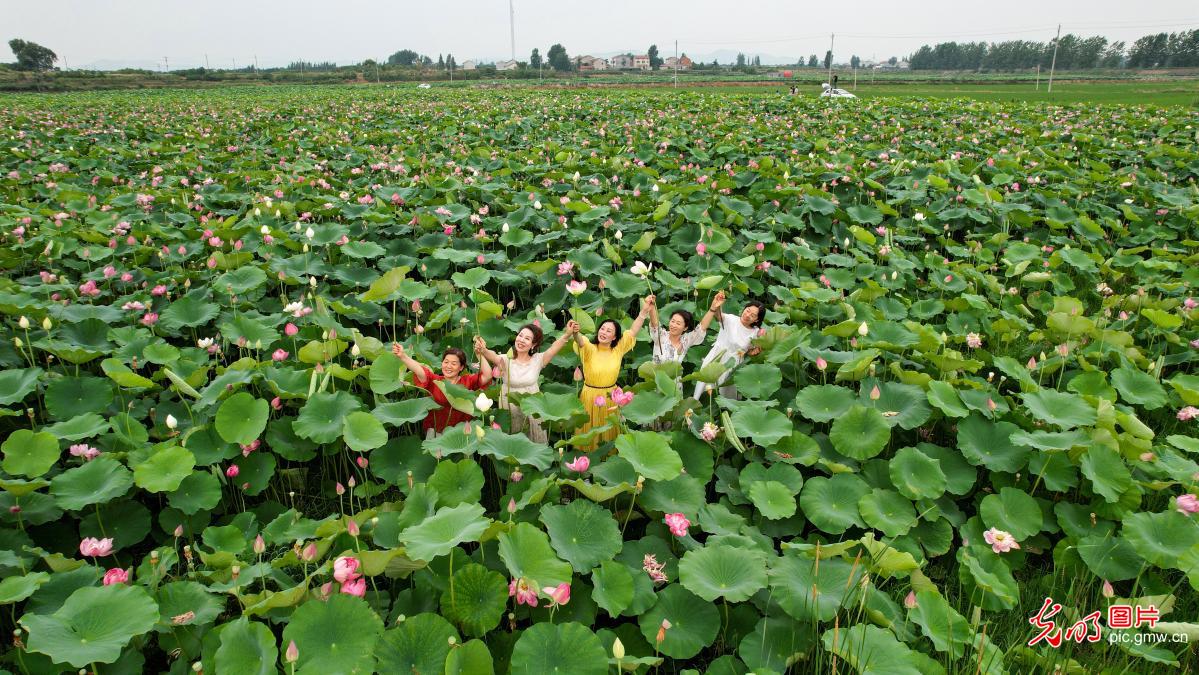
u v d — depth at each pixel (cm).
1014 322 653
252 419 444
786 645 327
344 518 371
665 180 1238
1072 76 10881
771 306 837
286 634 292
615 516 420
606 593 334
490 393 541
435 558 353
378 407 466
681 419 491
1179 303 712
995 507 420
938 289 823
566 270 664
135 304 626
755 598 350
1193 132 1831
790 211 1030
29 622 283
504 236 869
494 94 4109
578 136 1891
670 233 951
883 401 497
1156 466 436
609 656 320
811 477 450
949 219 1036
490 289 844
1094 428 451
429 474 440
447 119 2303
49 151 1645
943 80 8288
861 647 301
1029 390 505
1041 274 787
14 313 599
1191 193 1188
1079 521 421
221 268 774
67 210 1020
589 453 450
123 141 1930
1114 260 868
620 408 480
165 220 988
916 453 438
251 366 518
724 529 397
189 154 1561
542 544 338
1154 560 371
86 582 347
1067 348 550
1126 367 549
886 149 1588
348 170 1480
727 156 1573
